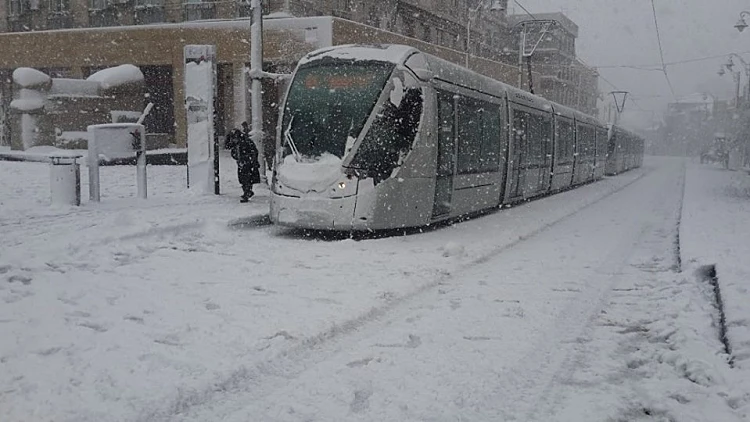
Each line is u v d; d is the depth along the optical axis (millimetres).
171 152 29797
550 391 5258
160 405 4715
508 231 13820
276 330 6457
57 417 4438
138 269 9086
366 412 4781
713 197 23000
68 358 5551
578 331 6875
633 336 6766
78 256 9602
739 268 8906
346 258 10375
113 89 31703
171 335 6242
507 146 18062
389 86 12625
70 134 30203
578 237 13469
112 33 34781
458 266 9961
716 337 6484
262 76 18797
